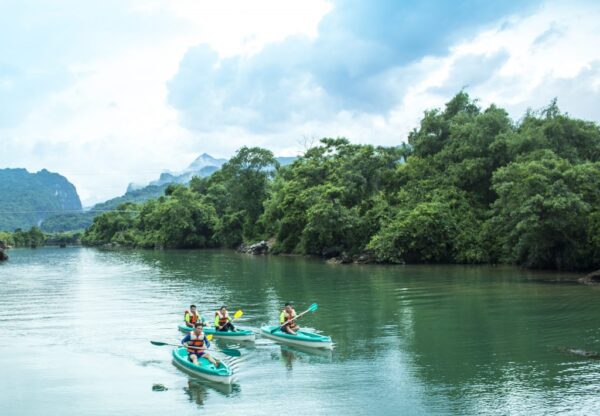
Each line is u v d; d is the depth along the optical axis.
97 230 170.62
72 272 63.00
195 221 120.62
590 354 20.58
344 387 17.45
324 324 27.39
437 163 68.44
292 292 39.47
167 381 18.64
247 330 24.52
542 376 18.03
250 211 104.69
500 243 56.66
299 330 24.41
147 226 143.62
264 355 21.53
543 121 62.00
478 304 32.09
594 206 46.72
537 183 46.06
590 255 46.69
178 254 97.25
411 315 29.27
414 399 16.20
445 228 59.00
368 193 72.88
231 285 44.88
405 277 46.97
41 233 184.50
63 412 15.98
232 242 110.56
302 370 19.44
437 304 32.47
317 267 59.88
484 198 63.72
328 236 69.56
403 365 19.78
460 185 64.44
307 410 15.54
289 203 81.81
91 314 31.70
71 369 20.25
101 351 22.83
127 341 24.55
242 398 16.67
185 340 20.42
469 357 20.62
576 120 59.31
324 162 81.69
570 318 27.42
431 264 59.72
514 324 26.31
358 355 21.30
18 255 112.44
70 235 194.62
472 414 14.93
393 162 75.06
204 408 15.92
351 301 34.44
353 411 15.37
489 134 63.84
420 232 58.59
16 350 23.16
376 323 27.39
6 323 29.19
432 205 60.25
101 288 45.09
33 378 19.23
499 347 22.00
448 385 17.39
